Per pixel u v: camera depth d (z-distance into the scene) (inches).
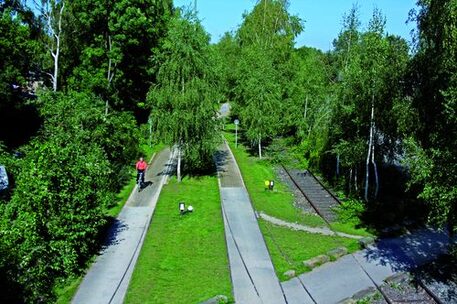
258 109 1626.5
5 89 1288.1
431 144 820.0
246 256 826.2
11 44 1427.2
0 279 571.5
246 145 1883.6
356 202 1136.8
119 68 1835.6
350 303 686.5
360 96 1088.2
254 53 1855.3
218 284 717.3
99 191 778.8
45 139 1011.3
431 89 848.3
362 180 1325.0
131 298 665.6
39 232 660.1
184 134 1232.2
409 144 787.4
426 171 722.8
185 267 773.3
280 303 675.4
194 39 1185.4
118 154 1284.4
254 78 1637.6
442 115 812.0
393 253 881.5
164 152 1637.6
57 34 1737.2
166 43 1195.3
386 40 1040.2
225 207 1087.6
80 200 714.8
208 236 909.8
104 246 843.4
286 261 812.6
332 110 1197.1
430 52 834.8
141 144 1667.1
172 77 1181.1
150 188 1214.9
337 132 1208.2
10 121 1376.7
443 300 709.9
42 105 1306.6
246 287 714.8
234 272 762.2
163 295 676.7
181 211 1017.5
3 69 1397.6
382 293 720.3
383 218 1048.2
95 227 776.3
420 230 1005.2
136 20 1625.2
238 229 953.5
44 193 657.6
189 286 707.4
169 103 1197.7
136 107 2044.8
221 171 1423.5
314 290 724.0
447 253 883.4
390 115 1029.2
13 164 946.7
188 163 1355.8
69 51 1815.9
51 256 676.1
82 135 1031.6
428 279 778.2
